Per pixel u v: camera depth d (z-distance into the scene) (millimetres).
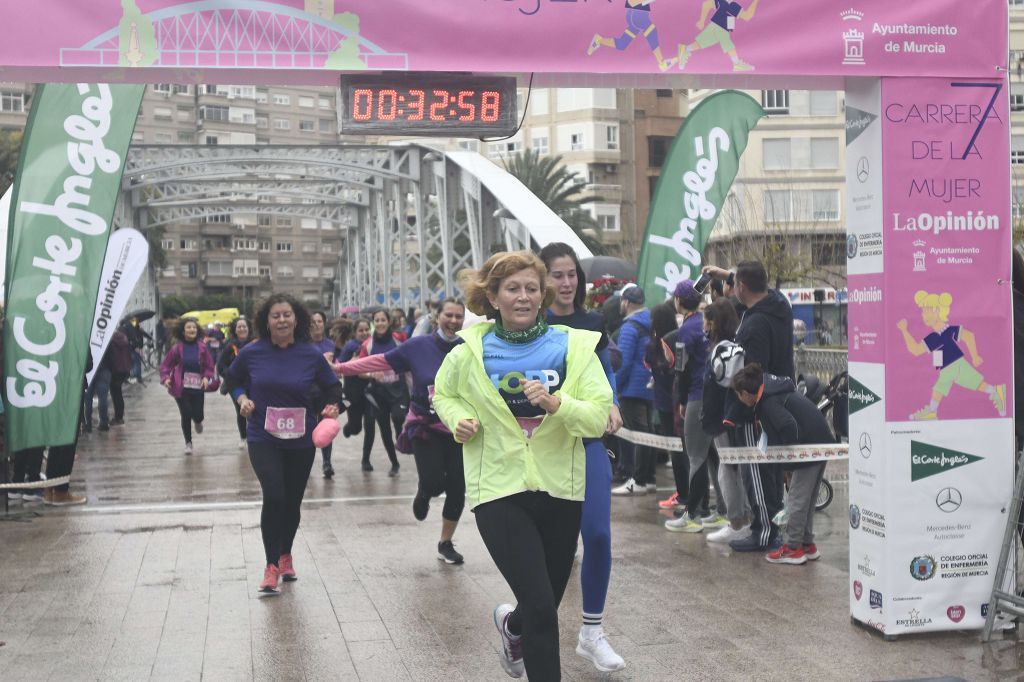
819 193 50625
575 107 70250
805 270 41000
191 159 47125
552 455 4434
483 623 6168
